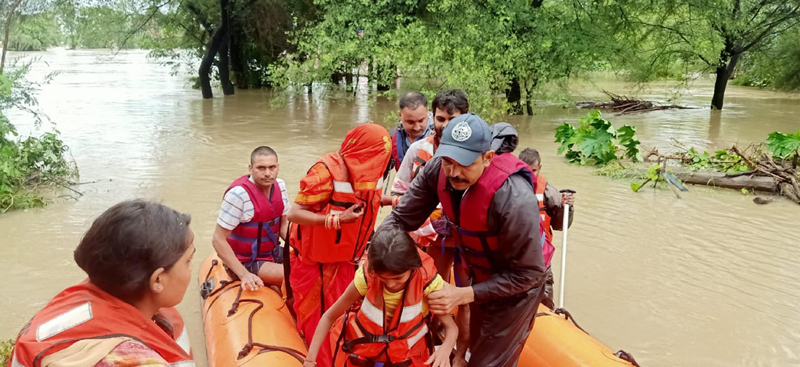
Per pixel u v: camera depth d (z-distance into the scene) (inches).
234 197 177.6
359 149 144.6
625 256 254.8
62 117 625.6
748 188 357.7
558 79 677.9
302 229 152.3
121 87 947.3
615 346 186.1
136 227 65.3
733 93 1012.5
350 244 149.9
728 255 256.8
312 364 124.2
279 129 564.7
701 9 692.7
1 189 313.9
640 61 743.1
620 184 374.3
